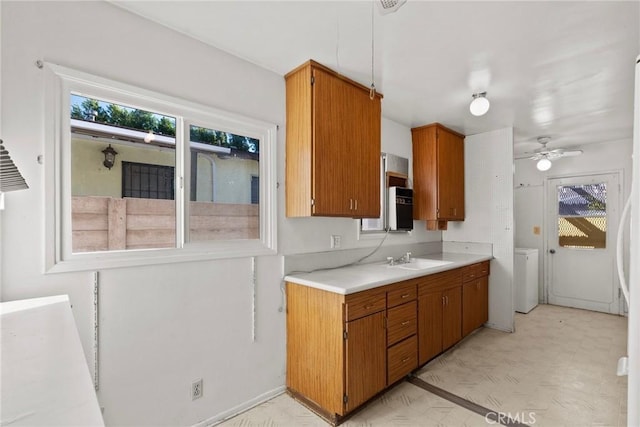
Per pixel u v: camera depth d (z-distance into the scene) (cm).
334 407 198
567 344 321
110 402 159
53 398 62
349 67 224
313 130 215
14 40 137
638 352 92
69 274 149
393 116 327
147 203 179
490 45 195
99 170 163
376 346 216
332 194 225
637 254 92
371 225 324
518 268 438
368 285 207
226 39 192
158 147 183
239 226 217
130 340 166
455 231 405
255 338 218
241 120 212
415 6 159
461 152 389
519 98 276
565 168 470
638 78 94
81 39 153
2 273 133
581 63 215
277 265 233
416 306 255
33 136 141
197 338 191
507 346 317
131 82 168
